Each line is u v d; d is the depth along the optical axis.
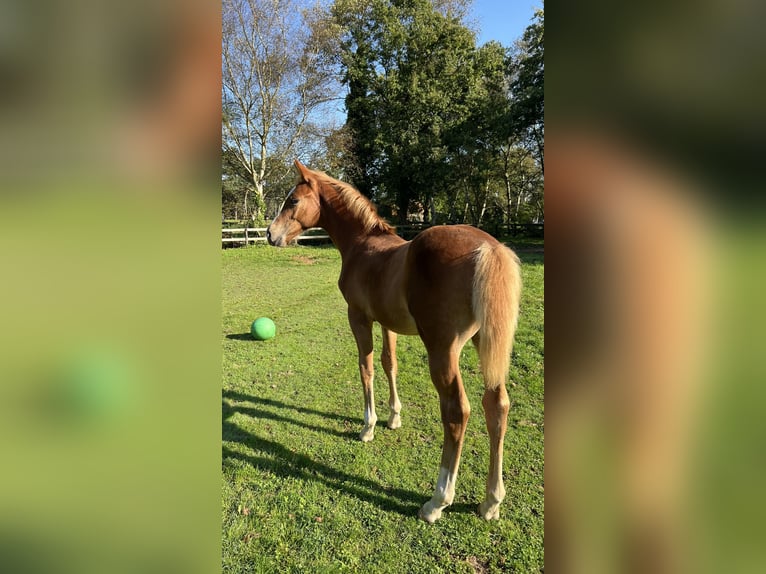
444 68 19.12
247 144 18.64
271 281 9.75
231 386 4.02
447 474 2.26
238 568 2.01
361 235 3.05
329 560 2.06
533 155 22.39
